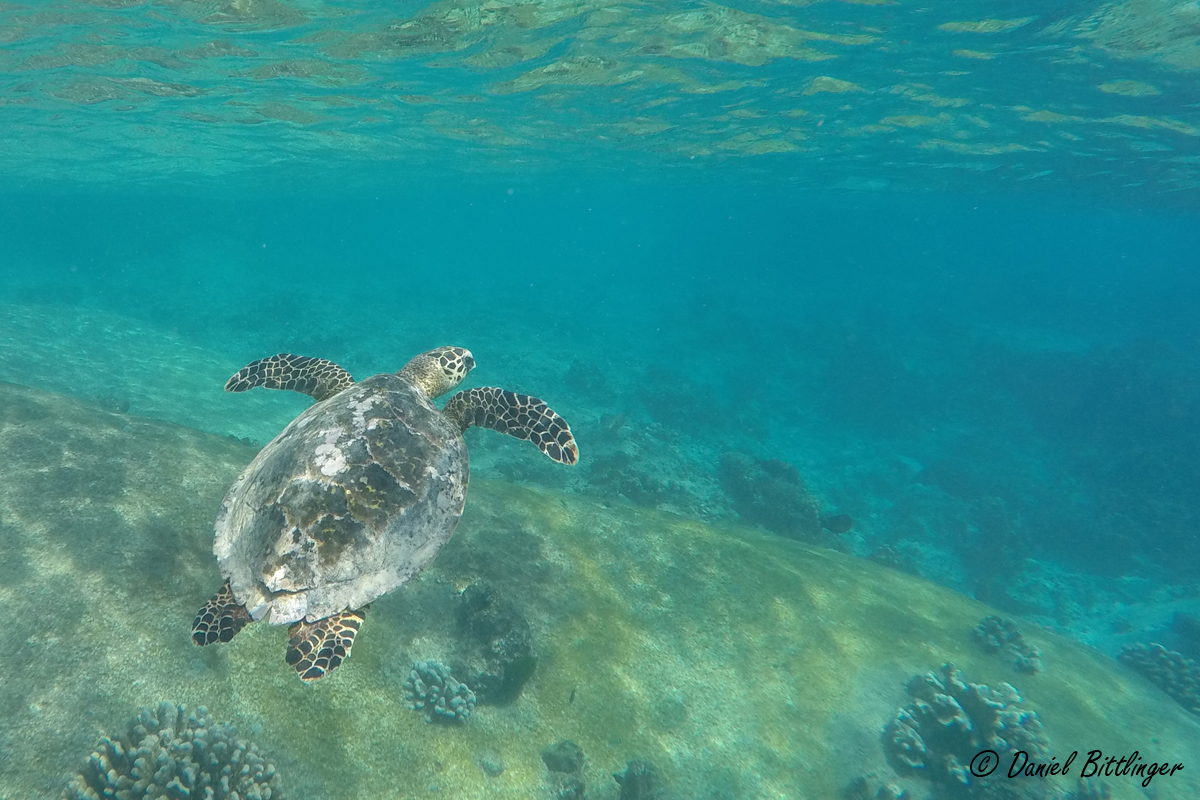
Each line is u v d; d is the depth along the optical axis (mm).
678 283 83438
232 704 6445
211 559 7879
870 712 9766
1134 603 20578
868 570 13844
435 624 8875
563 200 87562
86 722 5625
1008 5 12758
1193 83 16172
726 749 8664
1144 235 82875
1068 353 39469
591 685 8977
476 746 7480
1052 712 10633
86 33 14812
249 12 13844
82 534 7266
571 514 12273
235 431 17641
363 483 4598
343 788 6293
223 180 47906
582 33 15656
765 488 20766
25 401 9219
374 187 58219
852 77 18234
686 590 11188
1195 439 29938
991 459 30094
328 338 33844
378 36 15609
